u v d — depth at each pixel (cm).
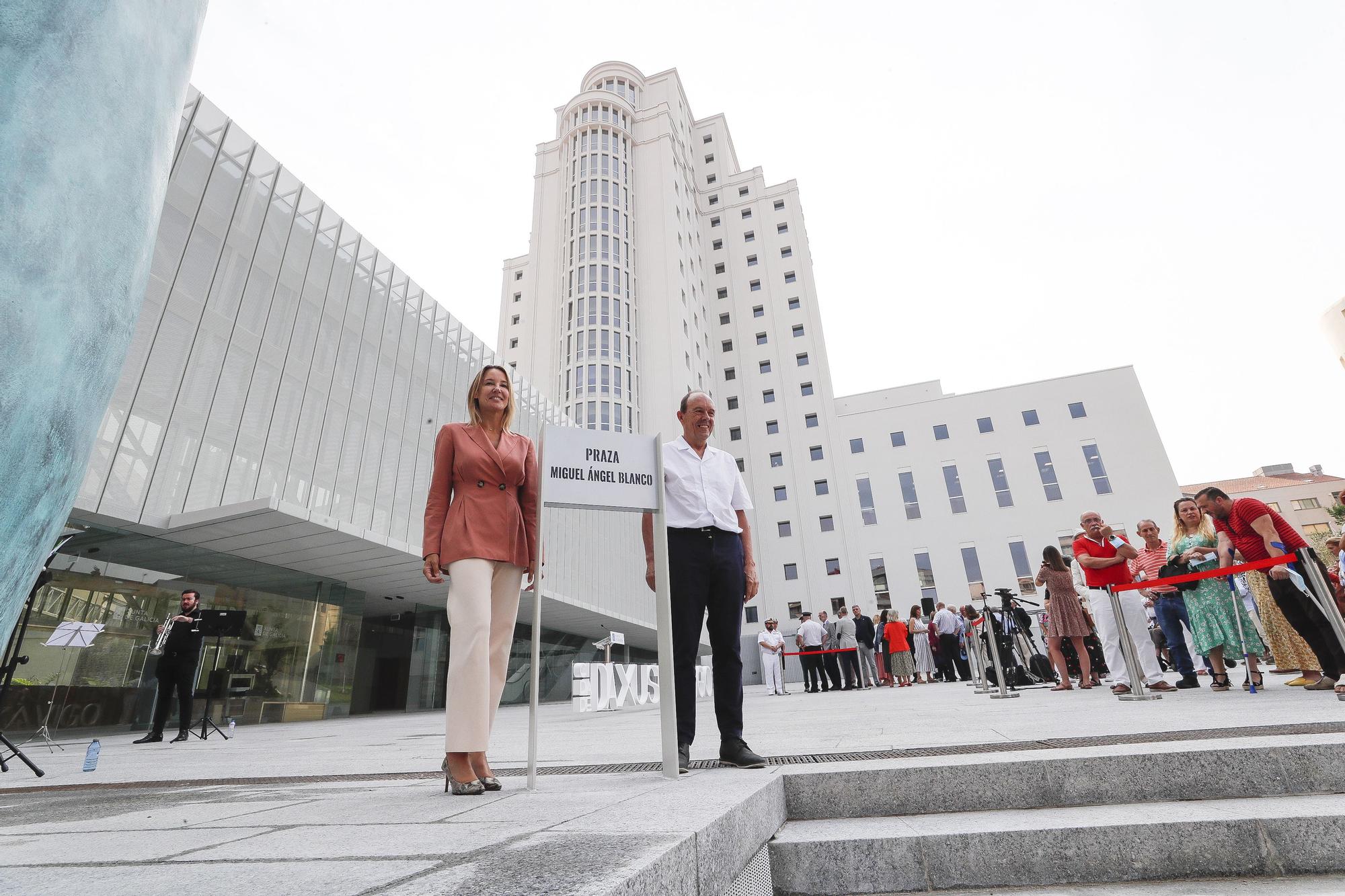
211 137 1425
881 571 3862
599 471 304
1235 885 196
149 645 1127
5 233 70
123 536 1127
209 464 1305
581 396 3991
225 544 1272
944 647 1445
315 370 1611
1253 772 238
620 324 4262
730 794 200
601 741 481
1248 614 580
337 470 1630
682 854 136
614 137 4944
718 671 316
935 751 291
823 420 4347
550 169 5281
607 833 148
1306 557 430
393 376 1881
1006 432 3903
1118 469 3688
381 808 209
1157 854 206
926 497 3916
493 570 273
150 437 1198
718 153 5800
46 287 75
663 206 4728
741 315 4972
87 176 81
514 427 2600
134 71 90
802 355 4691
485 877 114
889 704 735
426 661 1955
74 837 177
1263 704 426
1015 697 696
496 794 232
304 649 1467
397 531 1816
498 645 269
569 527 2753
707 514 338
